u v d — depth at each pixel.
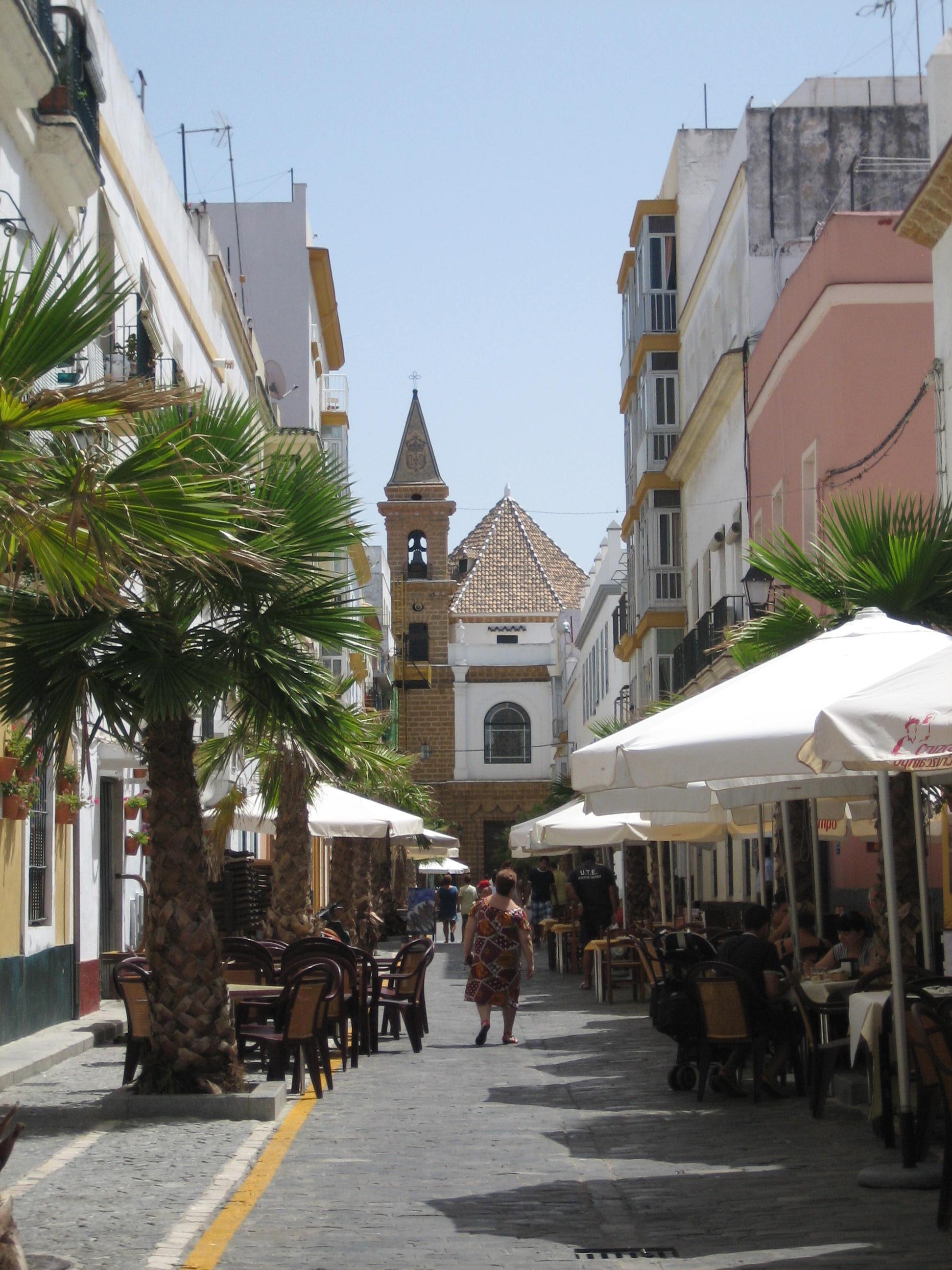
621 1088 12.91
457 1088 13.03
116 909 20.64
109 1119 11.09
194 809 11.69
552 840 23.94
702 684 31.70
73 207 17.14
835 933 18.73
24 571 7.97
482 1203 8.11
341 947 14.54
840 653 10.33
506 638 80.62
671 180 41.19
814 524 24.52
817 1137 10.05
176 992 11.52
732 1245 7.09
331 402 52.50
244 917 22.30
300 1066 12.72
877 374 22.78
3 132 15.05
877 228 22.94
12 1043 15.29
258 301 44.72
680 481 38.72
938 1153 9.20
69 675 11.01
